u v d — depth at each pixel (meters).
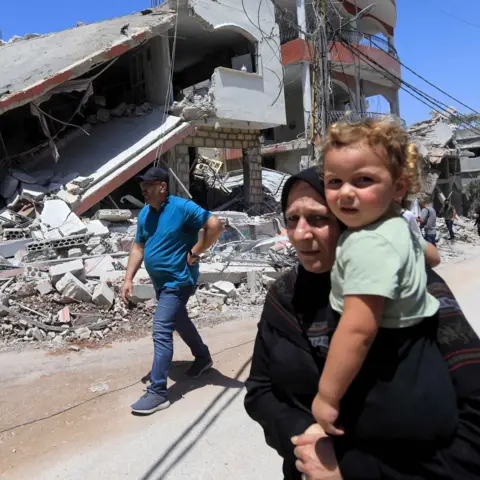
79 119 15.01
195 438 3.46
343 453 1.32
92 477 2.99
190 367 4.74
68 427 3.62
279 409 1.52
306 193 1.44
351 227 1.30
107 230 10.11
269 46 16.45
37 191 11.30
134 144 13.31
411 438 1.23
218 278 7.86
